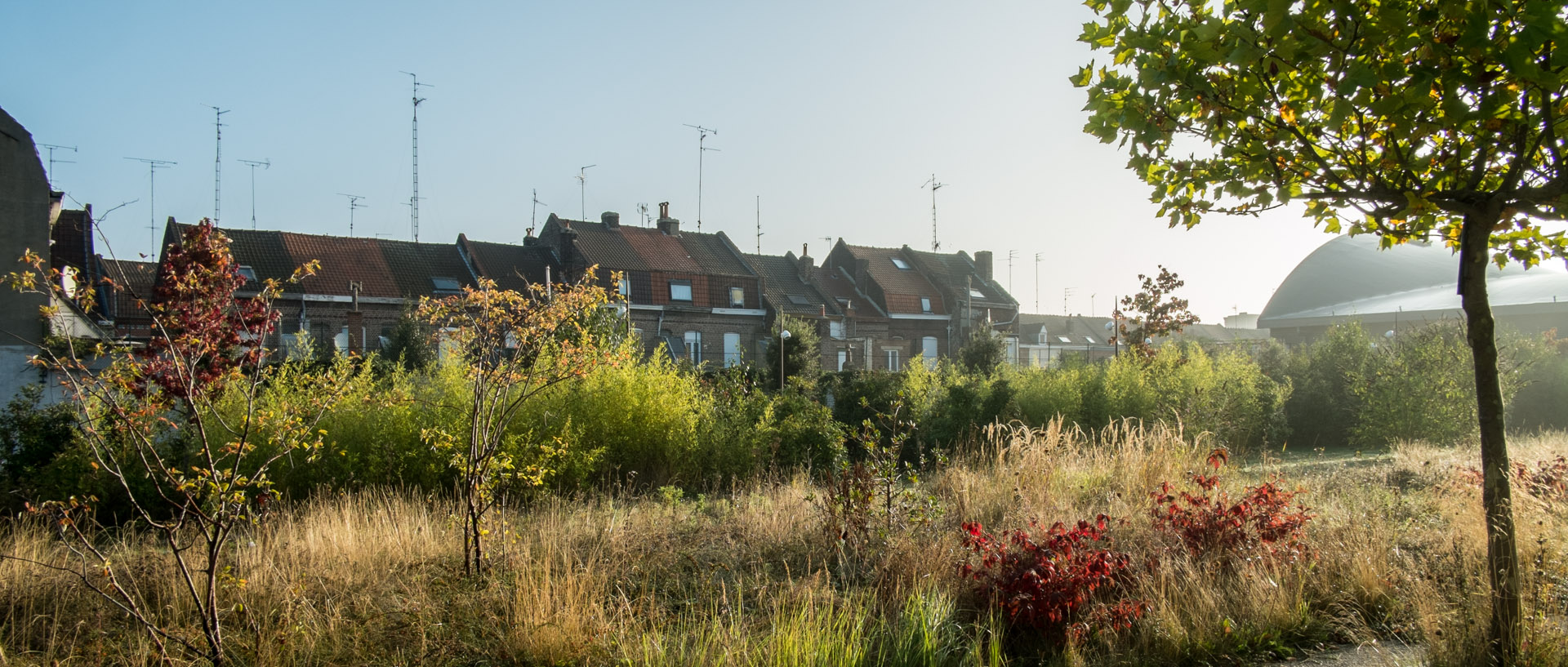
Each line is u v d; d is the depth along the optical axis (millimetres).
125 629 5340
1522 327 41531
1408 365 16375
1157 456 10242
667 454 11461
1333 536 6859
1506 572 4445
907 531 7020
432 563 6668
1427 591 5707
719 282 39281
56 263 20328
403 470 9492
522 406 10586
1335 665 5035
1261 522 6543
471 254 35656
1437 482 9836
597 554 6820
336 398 6375
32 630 5316
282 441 5602
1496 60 3439
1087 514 7891
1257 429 16328
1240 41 3727
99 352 6141
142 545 7199
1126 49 4234
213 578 4809
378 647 5188
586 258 36688
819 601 5750
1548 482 8078
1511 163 4035
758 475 11148
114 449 8320
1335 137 4219
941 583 5965
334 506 7965
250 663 4926
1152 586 5727
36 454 8953
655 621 5527
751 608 5891
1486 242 4320
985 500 8688
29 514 7473
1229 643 5320
